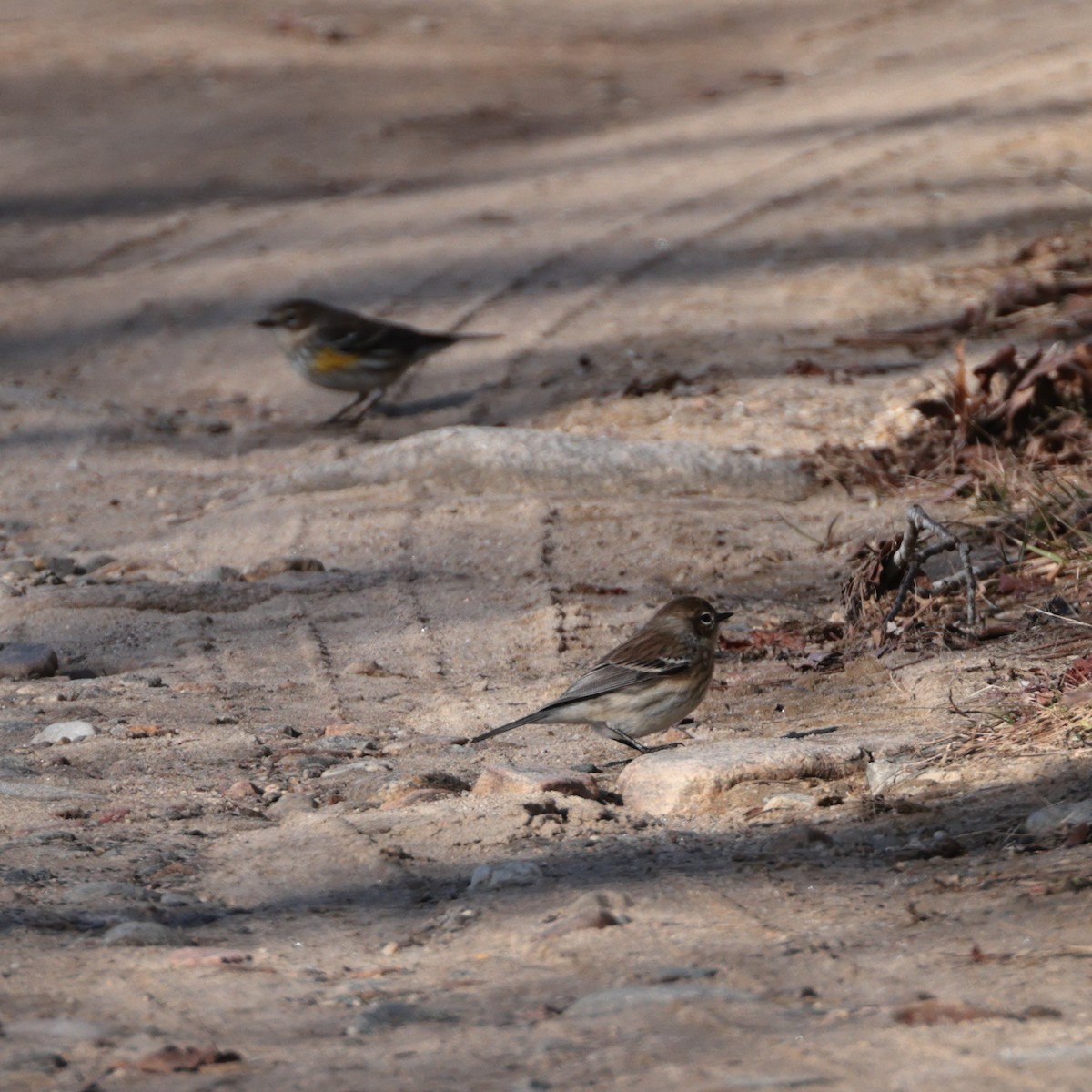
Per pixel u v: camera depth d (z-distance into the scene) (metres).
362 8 44.00
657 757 8.34
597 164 29.33
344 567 13.60
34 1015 5.36
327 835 7.59
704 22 42.66
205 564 14.16
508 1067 4.62
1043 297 19.12
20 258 26.05
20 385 20.61
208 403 20.06
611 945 5.80
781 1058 4.52
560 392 18.33
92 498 16.72
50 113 34.25
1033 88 30.48
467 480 15.47
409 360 18.80
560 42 40.66
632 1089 4.35
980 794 7.45
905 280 20.70
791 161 27.55
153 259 25.55
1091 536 11.28
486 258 24.05
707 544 13.38
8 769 9.02
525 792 8.15
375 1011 5.23
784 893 6.36
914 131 28.50
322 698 10.55
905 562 10.84
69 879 7.06
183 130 33.03
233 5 43.84
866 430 15.98
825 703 9.63
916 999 5.01
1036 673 9.34
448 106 34.41
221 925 6.46
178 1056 4.80
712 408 16.94
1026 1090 4.19
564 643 11.38
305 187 29.30
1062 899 5.87
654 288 21.78
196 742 9.59
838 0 43.72
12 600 13.06
